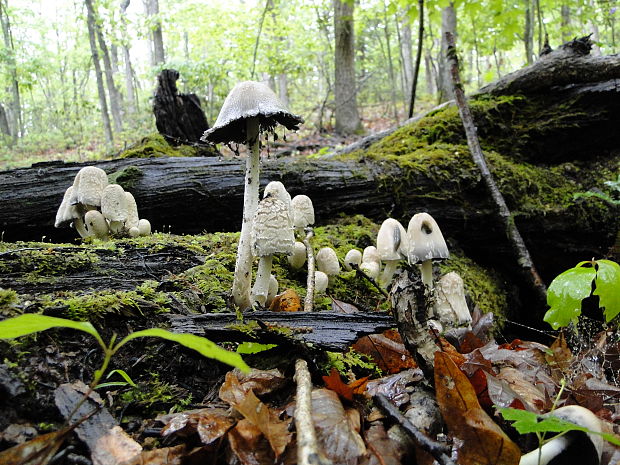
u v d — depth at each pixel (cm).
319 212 51
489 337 36
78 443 16
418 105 217
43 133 284
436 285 33
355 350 26
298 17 182
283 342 21
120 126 221
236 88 25
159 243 34
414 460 16
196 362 21
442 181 53
